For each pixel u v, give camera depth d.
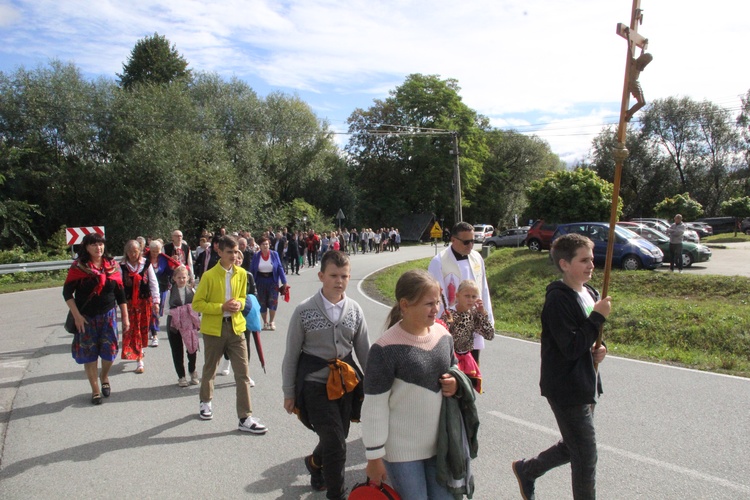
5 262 23.00
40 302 14.62
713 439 4.73
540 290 16.02
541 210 22.67
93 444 4.78
